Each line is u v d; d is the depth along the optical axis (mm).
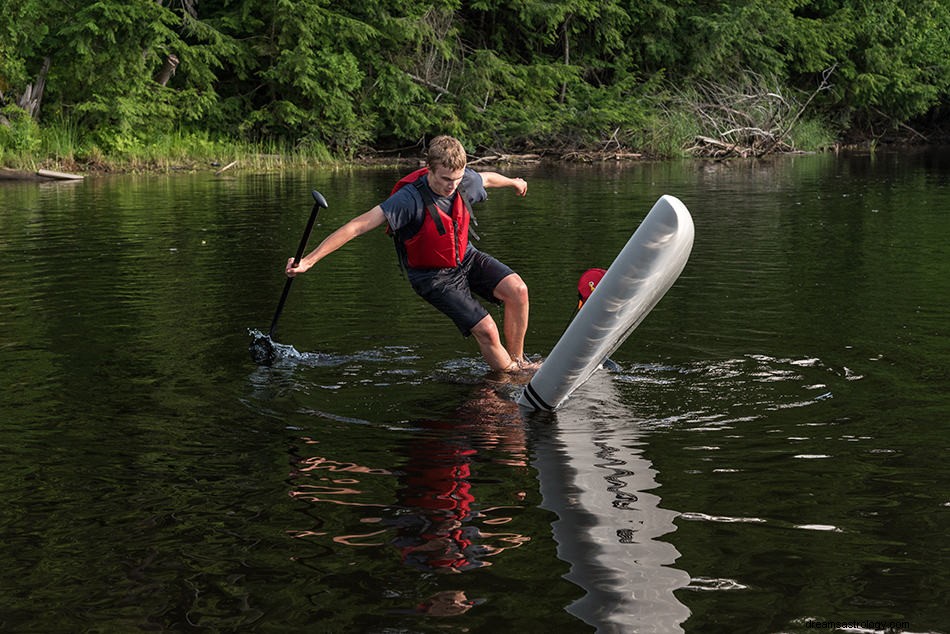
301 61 19547
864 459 2910
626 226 9180
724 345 4484
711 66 24625
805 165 19359
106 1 18016
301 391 3795
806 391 3691
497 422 3393
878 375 3891
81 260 7250
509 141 21688
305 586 2135
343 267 6996
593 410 3518
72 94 18688
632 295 3404
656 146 22156
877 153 24078
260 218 10094
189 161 18344
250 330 4902
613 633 1911
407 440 3184
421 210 4223
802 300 5512
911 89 26844
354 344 4629
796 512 2516
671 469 2867
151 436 3219
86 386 3861
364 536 2400
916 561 2215
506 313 4363
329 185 14469
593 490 2697
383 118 21500
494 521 2488
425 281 4273
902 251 7391
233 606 2047
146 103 18531
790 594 2068
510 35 24234
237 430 3293
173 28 20516
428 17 21844
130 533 2436
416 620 1975
